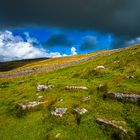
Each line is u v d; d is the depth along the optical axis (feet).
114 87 106.83
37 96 133.80
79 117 92.94
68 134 85.76
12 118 119.65
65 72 217.15
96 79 139.85
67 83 141.08
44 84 149.18
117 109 91.50
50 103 113.80
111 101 98.32
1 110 135.33
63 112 99.25
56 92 129.80
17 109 124.67
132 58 171.32
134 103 92.32
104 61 207.82
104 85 112.57
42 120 103.04
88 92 115.34
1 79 274.98
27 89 159.12
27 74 274.16
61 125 92.84
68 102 105.70
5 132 105.09
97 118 88.02
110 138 79.36
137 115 84.99
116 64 171.12
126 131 78.07
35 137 92.58
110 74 141.69
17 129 103.86
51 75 216.74
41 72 260.62
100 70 154.61
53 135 87.04
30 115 113.91
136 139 75.51
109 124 83.25
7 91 178.09
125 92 97.19
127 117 85.25
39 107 117.29
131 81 113.19
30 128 100.53
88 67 197.88
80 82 137.39
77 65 244.83
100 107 95.61
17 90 169.07
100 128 84.28
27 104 122.42
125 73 133.08
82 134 84.23
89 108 96.02
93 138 81.25
